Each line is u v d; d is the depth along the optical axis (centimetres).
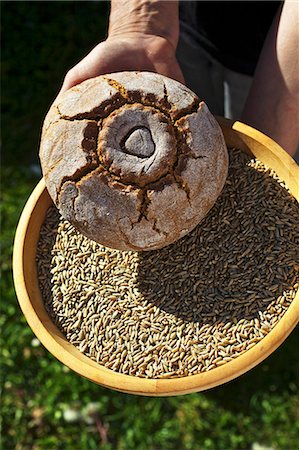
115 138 87
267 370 148
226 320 92
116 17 105
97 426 146
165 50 103
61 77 180
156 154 86
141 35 103
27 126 176
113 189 86
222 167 90
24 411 148
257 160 98
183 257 97
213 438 144
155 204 86
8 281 158
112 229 88
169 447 144
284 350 149
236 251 95
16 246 98
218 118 98
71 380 149
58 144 88
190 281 95
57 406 148
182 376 90
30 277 98
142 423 146
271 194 96
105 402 147
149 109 88
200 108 89
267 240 95
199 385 86
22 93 180
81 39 183
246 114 102
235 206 97
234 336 91
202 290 95
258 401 146
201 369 90
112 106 88
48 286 99
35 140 175
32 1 187
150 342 93
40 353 152
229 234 96
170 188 86
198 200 88
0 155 173
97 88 89
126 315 95
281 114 99
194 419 145
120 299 97
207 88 129
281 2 108
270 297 92
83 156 87
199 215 89
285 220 95
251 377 148
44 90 179
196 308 94
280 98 99
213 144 89
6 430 148
